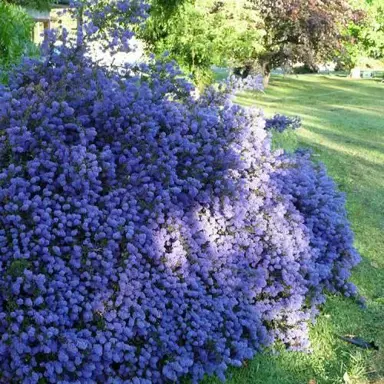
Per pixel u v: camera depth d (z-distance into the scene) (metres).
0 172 2.53
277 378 2.95
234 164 3.23
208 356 2.71
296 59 13.67
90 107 2.89
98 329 2.41
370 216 5.30
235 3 10.80
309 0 13.10
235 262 3.18
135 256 2.58
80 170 2.52
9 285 2.24
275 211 3.41
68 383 2.21
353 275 4.14
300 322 3.27
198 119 3.27
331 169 6.60
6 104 2.67
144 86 3.13
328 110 10.88
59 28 3.31
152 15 8.45
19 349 2.16
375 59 19.02
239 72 13.45
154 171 2.83
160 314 2.58
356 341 3.34
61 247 2.44
